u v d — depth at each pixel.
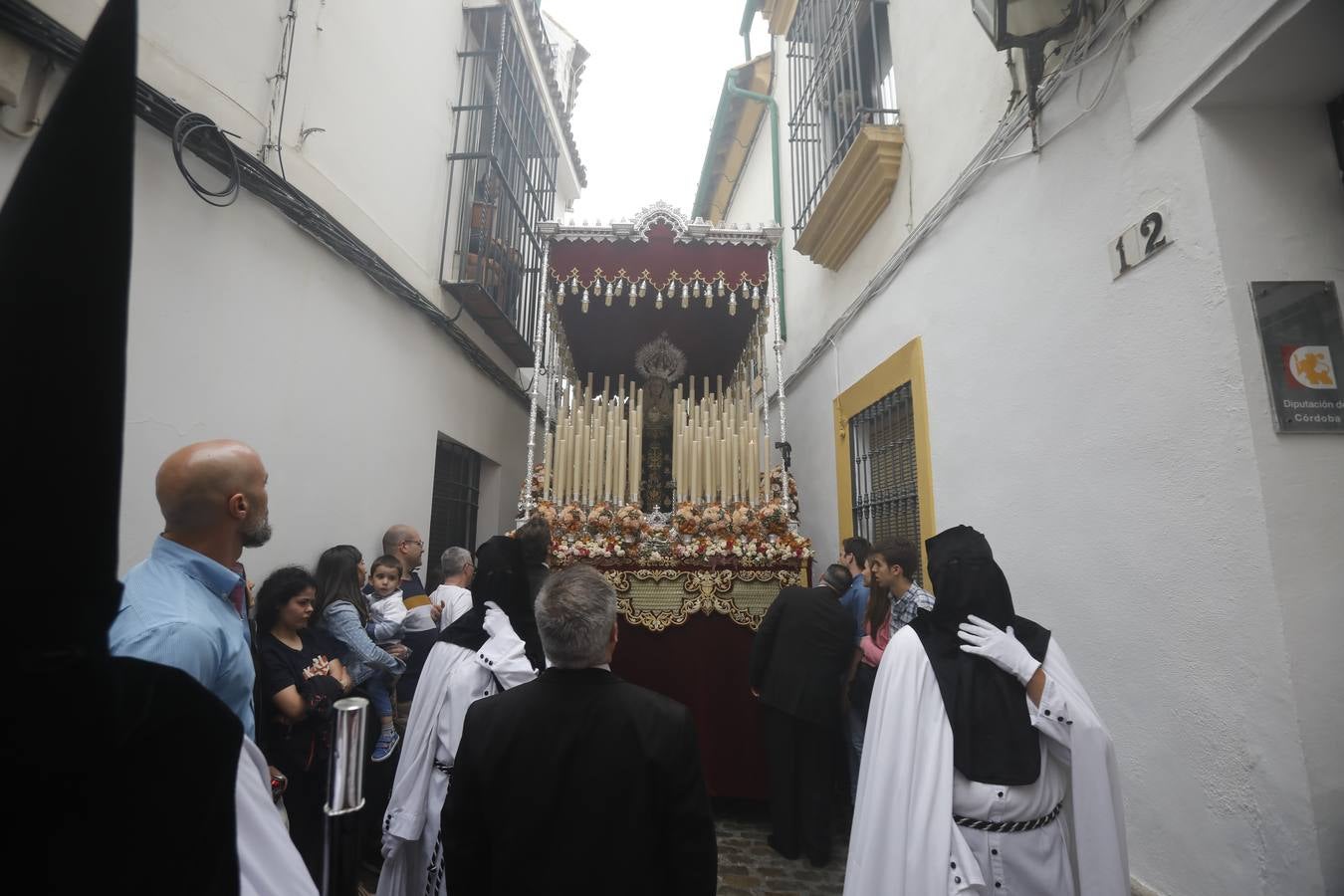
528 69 7.25
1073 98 2.81
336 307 3.82
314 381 3.60
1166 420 2.32
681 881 1.42
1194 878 2.18
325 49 3.77
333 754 1.38
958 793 1.68
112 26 0.71
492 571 2.60
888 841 1.65
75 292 0.69
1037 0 2.73
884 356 4.81
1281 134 2.20
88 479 0.70
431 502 5.21
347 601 3.23
